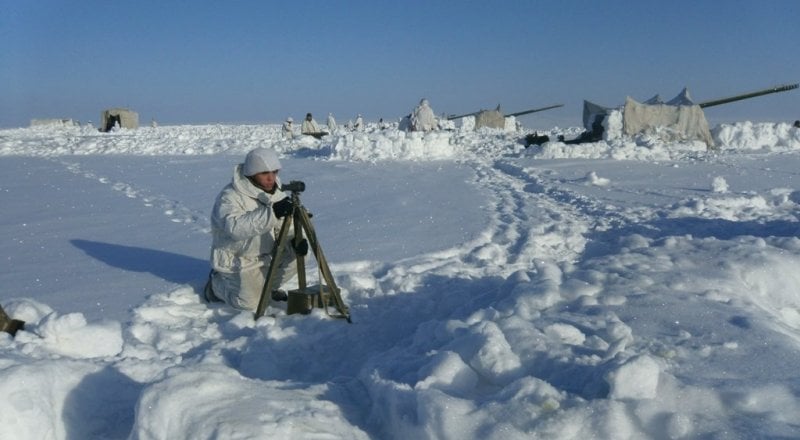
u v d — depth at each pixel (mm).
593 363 3350
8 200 11852
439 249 7535
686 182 13828
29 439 3080
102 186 13914
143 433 2906
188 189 13273
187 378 3043
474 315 4227
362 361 4418
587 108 26953
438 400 2996
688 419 2818
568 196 11758
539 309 4465
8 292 5980
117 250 7703
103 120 53969
